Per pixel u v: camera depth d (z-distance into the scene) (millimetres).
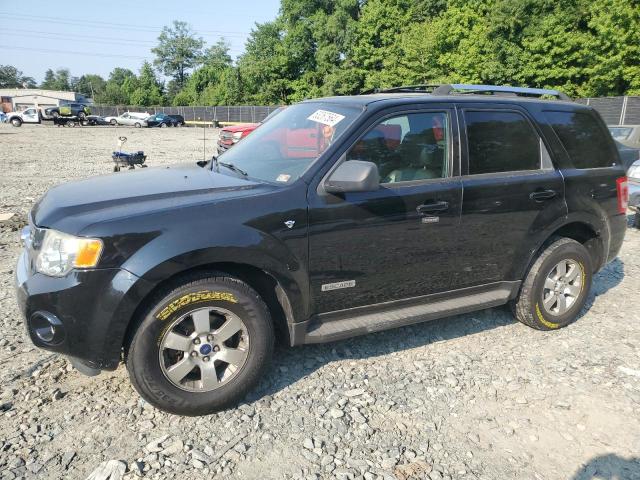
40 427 2855
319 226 3143
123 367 3508
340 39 47875
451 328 4312
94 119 48469
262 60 55156
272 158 3570
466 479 2588
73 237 2670
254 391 3285
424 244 3529
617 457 2785
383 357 3781
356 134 3312
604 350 3977
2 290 4781
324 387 3355
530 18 33094
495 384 3457
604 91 32156
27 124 45000
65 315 2664
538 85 33812
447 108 3668
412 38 37469
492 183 3727
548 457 2771
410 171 3510
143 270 2678
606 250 4508
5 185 10641
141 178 3490
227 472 2580
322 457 2707
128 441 2773
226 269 3049
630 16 29281
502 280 4008
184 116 62938
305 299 3199
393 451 2771
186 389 2920
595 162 4383
